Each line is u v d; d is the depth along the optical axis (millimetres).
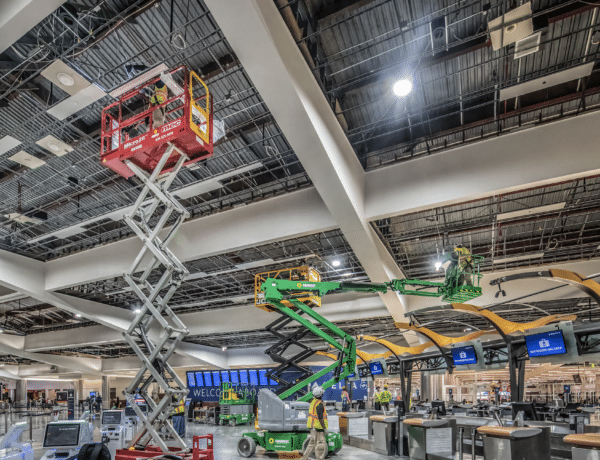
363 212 17141
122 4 11484
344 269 26234
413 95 14453
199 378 40281
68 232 20766
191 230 21453
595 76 13578
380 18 12086
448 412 24984
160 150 8500
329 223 18031
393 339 43844
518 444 8602
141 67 11945
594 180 17438
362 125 15766
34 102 14078
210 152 8469
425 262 25141
